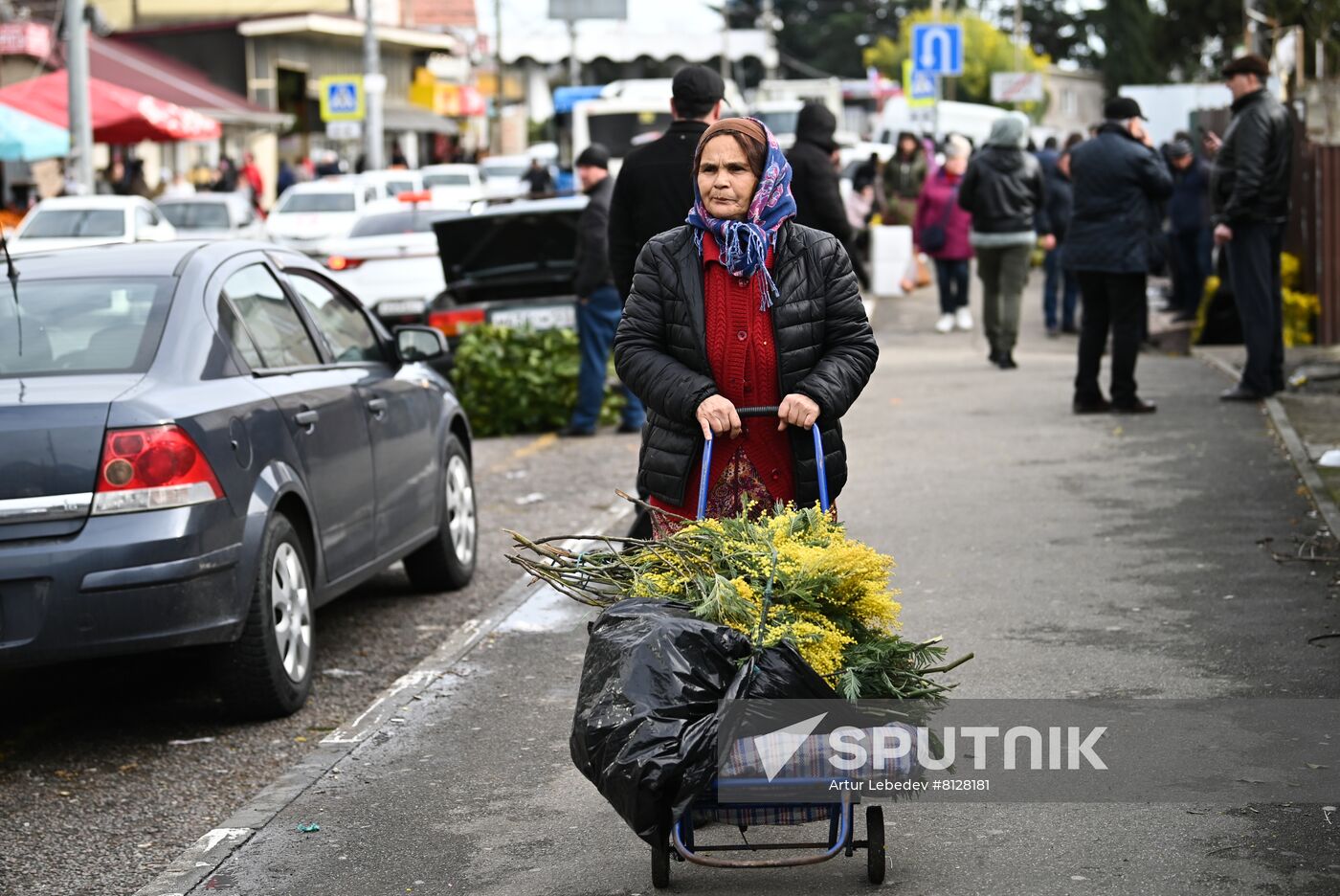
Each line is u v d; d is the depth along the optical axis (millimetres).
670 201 8031
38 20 37062
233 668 6434
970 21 75312
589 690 4207
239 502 6305
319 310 7855
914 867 4613
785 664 4121
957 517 9195
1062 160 19297
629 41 52000
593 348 14086
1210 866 4500
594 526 10289
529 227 15250
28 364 6371
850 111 57344
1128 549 8250
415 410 8312
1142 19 92875
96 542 5875
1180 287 20203
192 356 6504
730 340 4789
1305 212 15930
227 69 48812
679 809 4090
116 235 23844
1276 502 9164
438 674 6926
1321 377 13383
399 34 55844
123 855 5273
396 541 7949
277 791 5613
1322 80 16250
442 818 5293
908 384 15023
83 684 7359
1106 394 13484
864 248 26234
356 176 31391
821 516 4562
